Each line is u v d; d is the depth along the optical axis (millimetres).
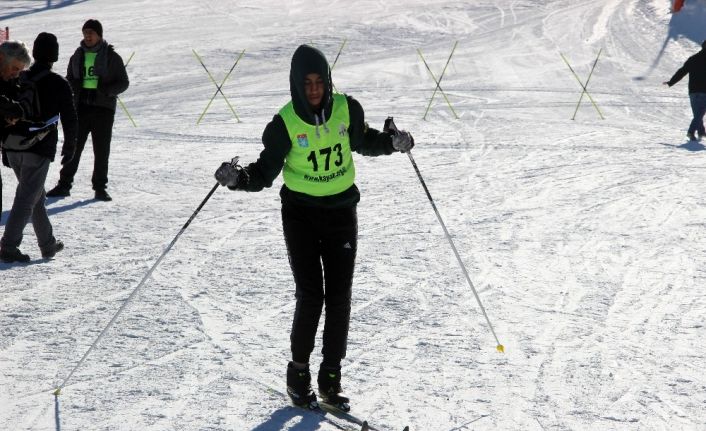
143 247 12727
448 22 54750
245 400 7305
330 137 6809
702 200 16172
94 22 15414
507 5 60938
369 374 7977
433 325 9414
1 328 9031
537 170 19422
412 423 6895
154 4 57344
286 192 7109
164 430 6637
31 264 11664
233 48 44312
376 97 32625
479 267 11820
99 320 9359
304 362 7129
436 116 28438
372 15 56625
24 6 54594
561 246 12969
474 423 6902
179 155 21312
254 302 10195
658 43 47500
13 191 16531
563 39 48875
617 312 9922
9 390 7391
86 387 7492
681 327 9391
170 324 9305
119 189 17094
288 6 59406
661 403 7344
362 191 17188
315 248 7047
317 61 6578
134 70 38094
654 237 13477
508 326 9406
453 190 17266
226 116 28422
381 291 10672
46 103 11141
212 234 13656
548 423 6914
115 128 25766
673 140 24094
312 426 6801
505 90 34562
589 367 8195
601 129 26062
